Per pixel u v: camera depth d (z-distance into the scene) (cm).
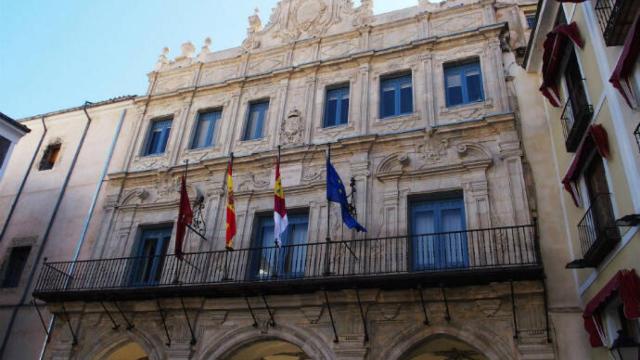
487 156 1513
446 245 1454
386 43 1903
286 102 1922
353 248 1503
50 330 1750
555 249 1330
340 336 1378
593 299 1110
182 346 1527
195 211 1783
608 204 1112
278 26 2188
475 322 1288
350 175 1645
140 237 1872
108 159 2112
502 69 1650
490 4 1798
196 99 2106
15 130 1936
